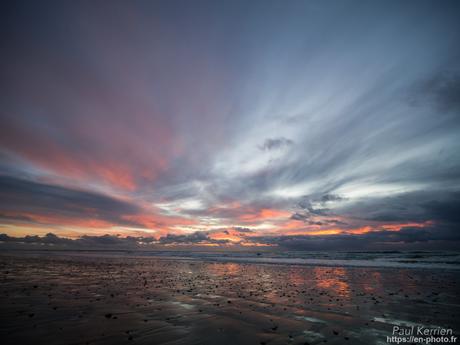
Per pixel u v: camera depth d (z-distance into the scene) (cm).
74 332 616
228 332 646
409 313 861
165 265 2947
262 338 606
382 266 2820
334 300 1076
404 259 3897
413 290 1323
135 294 1142
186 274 2039
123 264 2919
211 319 762
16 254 4709
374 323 743
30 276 1661
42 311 803
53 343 543
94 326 668
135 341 568
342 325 722
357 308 931
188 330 657
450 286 1446
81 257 4225
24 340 558
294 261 3869
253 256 5662
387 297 1141
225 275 2016
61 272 1934
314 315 829
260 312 861
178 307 910
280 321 754
